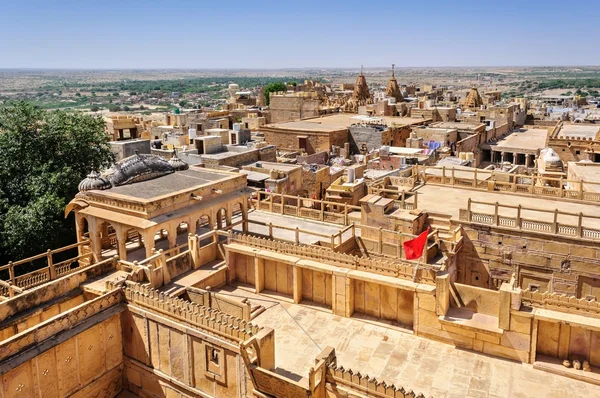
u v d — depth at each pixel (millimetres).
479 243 36875
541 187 43938
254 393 20266
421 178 50312
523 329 21875
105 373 24625
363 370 21891
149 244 30141
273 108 127312
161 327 23688
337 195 48344
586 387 20406
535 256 35125
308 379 19141
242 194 36906
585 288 33938
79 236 34000
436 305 23609
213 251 31562
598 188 44594
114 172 35125
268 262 29375
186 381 23266
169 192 32719
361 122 96312
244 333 20875
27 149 45906
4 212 42969
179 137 74625
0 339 23625
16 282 29109
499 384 20719
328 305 27688
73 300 26594
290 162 66750
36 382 21672
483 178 50688
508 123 111312
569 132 93000
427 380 21109
